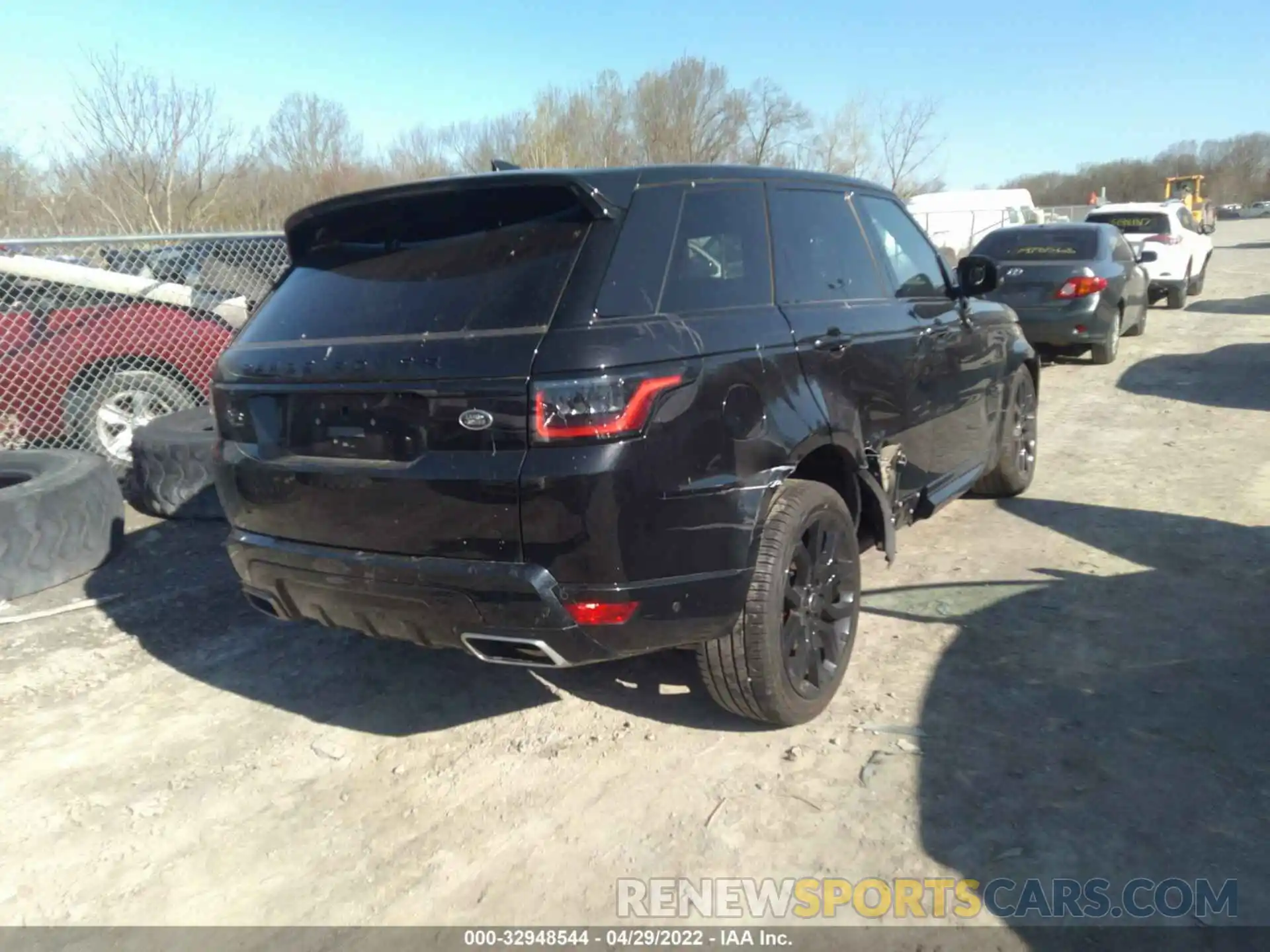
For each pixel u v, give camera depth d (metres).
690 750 3.48
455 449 2.87
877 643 4.21
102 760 3.60
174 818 3.24
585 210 3.04
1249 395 9.22
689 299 3.14
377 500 2.99
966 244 29.25
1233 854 2.79
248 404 3.34
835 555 3.65
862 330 3.88
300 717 3.88
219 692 4.11
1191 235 16.88
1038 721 3.52
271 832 3.15
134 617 4.89
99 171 16.47
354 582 3.06
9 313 6.58
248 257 7.79
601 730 3.66
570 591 2.82
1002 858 2.83
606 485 2.77
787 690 3.39
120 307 6.98
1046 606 4.50
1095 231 11.60
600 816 3.13
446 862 2.96
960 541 5.46
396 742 3.66
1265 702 3.58
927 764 3.29
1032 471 6.26
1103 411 8.88
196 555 5.72
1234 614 4.32
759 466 3.19
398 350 2.96
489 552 2.86
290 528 3.25
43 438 6.82
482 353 2.82
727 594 3.11
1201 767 3.20
